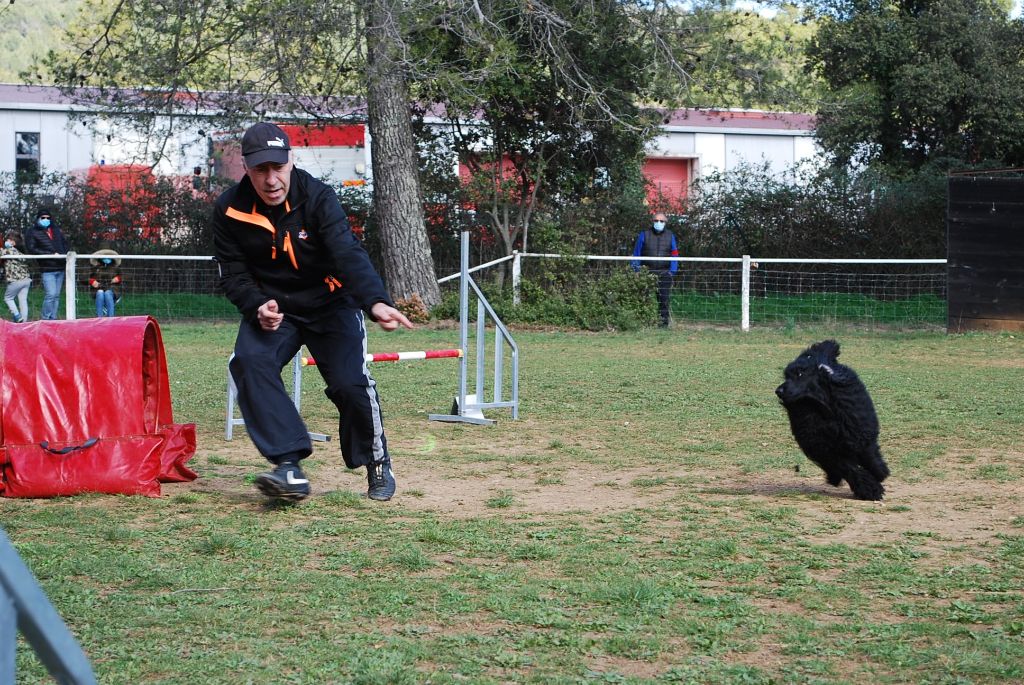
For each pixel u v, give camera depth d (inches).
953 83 994.7
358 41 676.7
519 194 892.0
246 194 237.3
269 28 678.5
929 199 933.2
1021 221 713.0
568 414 416.8
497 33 746.2
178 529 229.8
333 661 150.7
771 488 283.7
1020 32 1038.4
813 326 791.7
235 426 385.4
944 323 802.2
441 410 429.4
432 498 268.7
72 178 977.5
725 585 191.9
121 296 815.1
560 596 184.2
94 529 228.4
